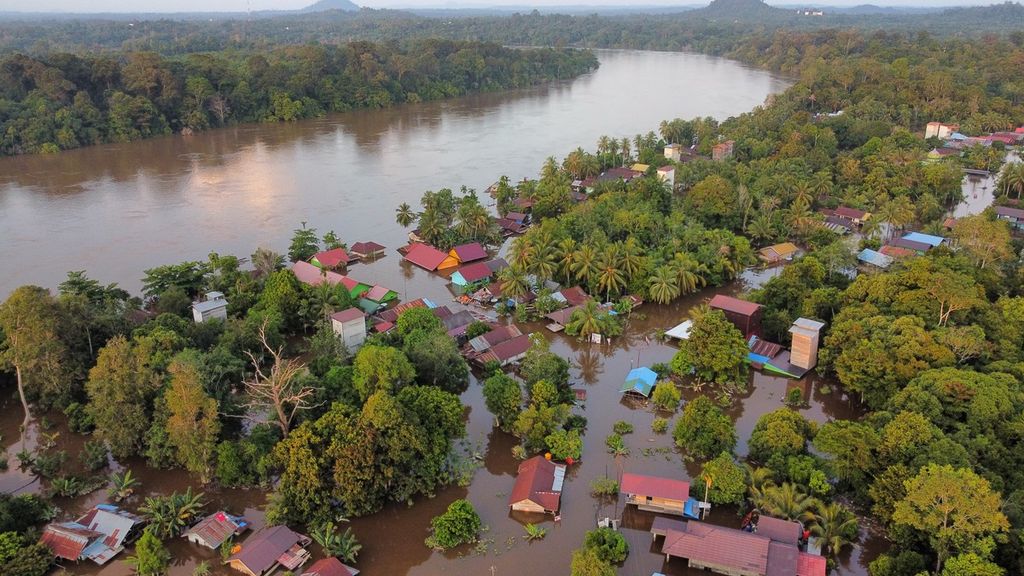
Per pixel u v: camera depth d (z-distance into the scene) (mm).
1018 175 164500
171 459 75688
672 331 106750
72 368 85250
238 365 86312
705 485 69875
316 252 134875
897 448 66750
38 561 61469
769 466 71875
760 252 139375
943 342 83000
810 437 77500
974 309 92375
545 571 62500
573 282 122438
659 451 79500
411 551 65125
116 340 78438
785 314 102562
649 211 141125
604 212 140250
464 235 144125
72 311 87875
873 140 195500
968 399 72250
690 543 62188
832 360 90688
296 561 62906
